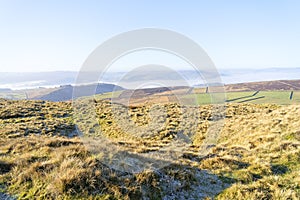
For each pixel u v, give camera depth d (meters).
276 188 5.98
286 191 5.83
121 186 5.74
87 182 5.64
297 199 5.51
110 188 5.56
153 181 6.14
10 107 20.69
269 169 7.08
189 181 6.59
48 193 5.28
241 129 13.12
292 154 7.88
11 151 8.20
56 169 6.25
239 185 6.32
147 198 5.61
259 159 7.86
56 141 9.51
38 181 5.73
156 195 5.77
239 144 10.40
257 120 14.43
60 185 5.39
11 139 10.14
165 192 5.95
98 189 5.53
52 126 14.69
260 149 9.02
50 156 7.41
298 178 6.36
